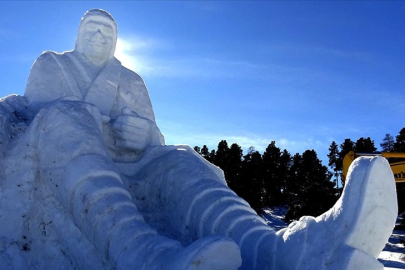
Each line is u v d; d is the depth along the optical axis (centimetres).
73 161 429
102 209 397
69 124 453
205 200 439
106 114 570
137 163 539
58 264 441
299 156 2731
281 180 2620
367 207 331
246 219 413
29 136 475
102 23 617
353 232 331
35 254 446
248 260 382
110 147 538
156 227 469
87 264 413
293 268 342
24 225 455
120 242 376
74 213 419
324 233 343
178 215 459
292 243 350
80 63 602
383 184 336
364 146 2841
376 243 338
